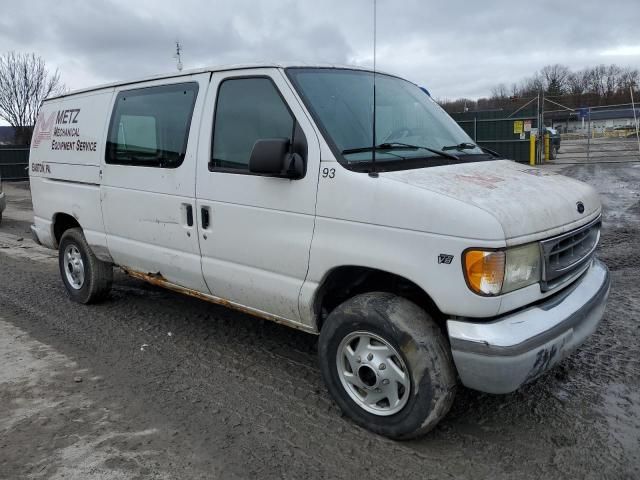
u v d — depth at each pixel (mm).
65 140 5574
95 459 3109
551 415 3516
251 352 4574
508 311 2926
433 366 2998
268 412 3607
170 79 4453
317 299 3535
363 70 4191
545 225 3035
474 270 2795
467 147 4141
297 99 3525
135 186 4656
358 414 3375
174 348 4684
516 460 3072
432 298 2959
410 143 3795
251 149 3775
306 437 3316
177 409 3654
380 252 3119
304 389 3916
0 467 3047
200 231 4129
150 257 4664
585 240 3588
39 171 6047
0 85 34594
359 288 3639
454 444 3234
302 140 3463
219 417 3547
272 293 3734
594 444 3199
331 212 3312
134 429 3412
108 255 5219
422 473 2969
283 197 3547
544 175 3729
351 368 3377
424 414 3049
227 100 3967
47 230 6031
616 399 3686
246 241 3807
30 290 6547
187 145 4176
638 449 3145
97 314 5582
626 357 4281
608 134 39812
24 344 4812
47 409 3664
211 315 5488
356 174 3223
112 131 4957
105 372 4230
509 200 3000
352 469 3008
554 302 3188
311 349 4621
